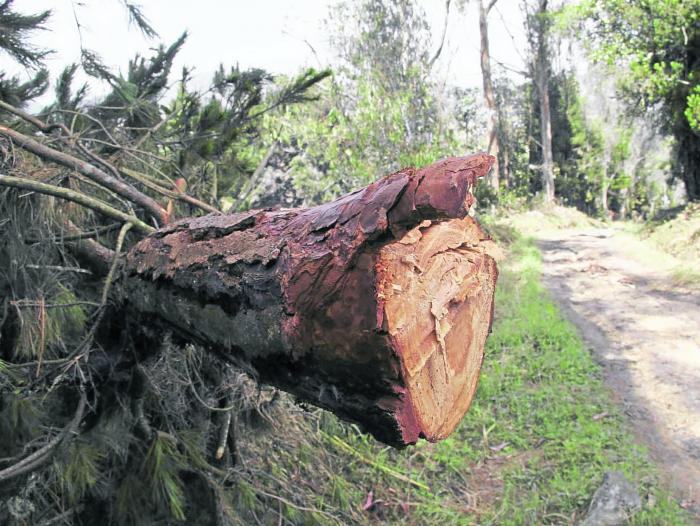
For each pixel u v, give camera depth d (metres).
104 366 3.04
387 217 1.44
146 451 3.45
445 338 1.77
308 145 9.53
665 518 4.20
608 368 7.14
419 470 5.15
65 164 3.16
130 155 3.91
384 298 1.49
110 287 2.78
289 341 1.64
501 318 8.91
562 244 18.92
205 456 3.72
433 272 1.68
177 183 4.09
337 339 1.54
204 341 2.17
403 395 1.59
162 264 2.27
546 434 5.59
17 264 3.09
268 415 4.34
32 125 4.01
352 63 11.30
